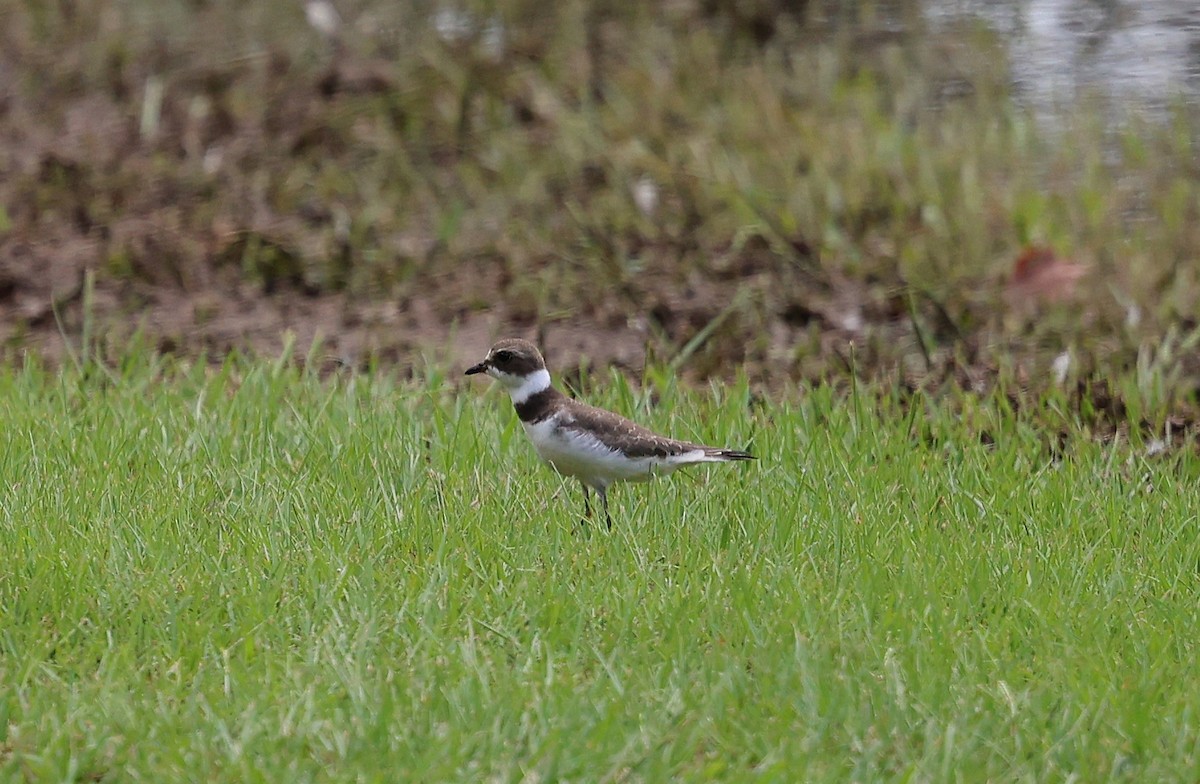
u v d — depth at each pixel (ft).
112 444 39.14
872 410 42.98
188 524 34.47
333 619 30.37
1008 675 28.73
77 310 50.62
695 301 50.44
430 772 25.16
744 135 59.31
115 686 27.63
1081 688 27.86
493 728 26.11
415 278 52.95
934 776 25.50
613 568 32.86
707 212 55.52
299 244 54.60
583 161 58.59
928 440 42.14
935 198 54.54
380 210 57.06
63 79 65.36
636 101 62.13
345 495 36.55
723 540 34.96
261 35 67.21
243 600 30.91
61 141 61.82
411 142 61.05
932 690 27.84
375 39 66.90
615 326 49.47
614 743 25.99
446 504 36.19
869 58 65.05
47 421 40.81
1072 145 57.52
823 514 35.83
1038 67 63.21
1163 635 30.53
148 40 67.36
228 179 59.06
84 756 25.43
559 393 36.37
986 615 31.65
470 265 53.57
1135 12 65.36
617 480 36.19
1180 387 44.06
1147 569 33.76
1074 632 30.45
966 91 62.18
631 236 54.29
